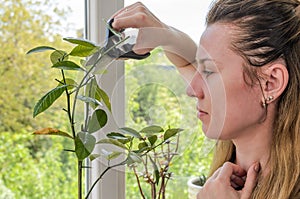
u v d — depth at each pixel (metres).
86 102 0.88
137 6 1.04
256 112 1.01
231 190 1.04
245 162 1.07
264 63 0.99
